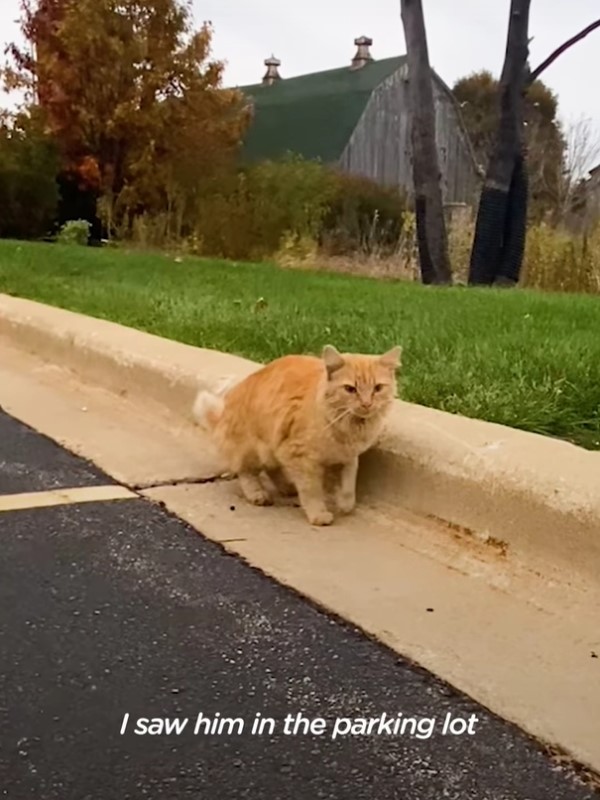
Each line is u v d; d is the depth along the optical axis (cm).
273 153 1150
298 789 82
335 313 290
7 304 292
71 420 198
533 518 122
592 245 492
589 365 200
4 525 140
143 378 205
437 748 88
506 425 166
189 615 112
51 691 96
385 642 105
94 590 119
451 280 533
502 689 96
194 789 82
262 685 97
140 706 94
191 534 137
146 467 166
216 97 848
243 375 183
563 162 885
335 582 120
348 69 1330
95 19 806
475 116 1442
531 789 82
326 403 137
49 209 778
